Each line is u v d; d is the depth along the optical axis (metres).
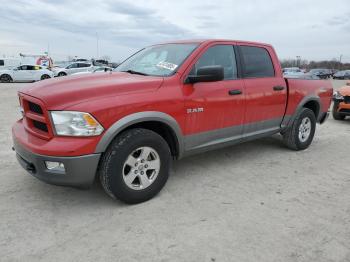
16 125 3.68
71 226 2.93
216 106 3.89
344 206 3.44
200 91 3.71
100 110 2.93
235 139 4.34
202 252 2.58
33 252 2.55
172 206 3.35
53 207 3.28
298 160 5.01
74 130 2.87
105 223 2.99
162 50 4.25
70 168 2.88
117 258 2.50
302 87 5.22
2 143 5.46
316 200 3.57
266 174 4.35
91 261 2.46
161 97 3.34
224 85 4.00
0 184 3.79
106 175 3.10
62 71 29.38
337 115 8.82
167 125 3.46
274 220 3.10
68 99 2.92
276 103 4.78
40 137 3.06
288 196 3.66
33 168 3.06
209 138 3.97
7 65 34.47
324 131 7.39
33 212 3.17
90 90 3.03
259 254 2.57
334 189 3.90
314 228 2.97
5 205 3.29
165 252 2.58
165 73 3.69
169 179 4.08
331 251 2.63
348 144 6.16
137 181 3.38
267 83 4.60
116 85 3.17
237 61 4.28
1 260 2.45
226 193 3.70
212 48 4.00
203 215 3.17
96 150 2.96
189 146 3.78
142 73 3.88
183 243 2.70
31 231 2.84
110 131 2.99
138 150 3.26
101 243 2.68
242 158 5.02
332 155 5.35
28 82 26.41
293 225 3.02
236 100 4.12
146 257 2.51
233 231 2.89
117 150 3.07
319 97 5.59
